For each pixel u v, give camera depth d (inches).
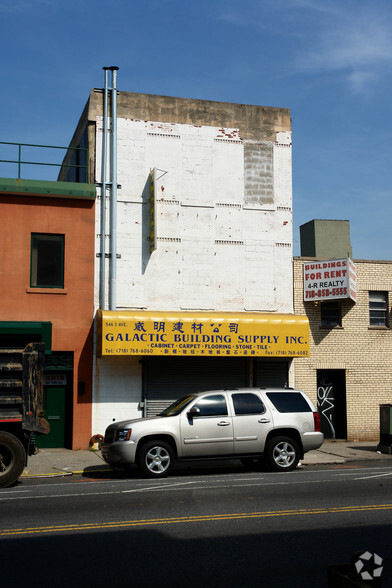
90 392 753.0
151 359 781.9
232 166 838.5
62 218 766.5
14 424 509.0
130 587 234.8
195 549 285.6
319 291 831.7
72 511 372.5
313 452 727.1
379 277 872.9
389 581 242.1
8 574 251.3
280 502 397.7
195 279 807.7
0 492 458.9
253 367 815.7
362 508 376.8
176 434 540.4
